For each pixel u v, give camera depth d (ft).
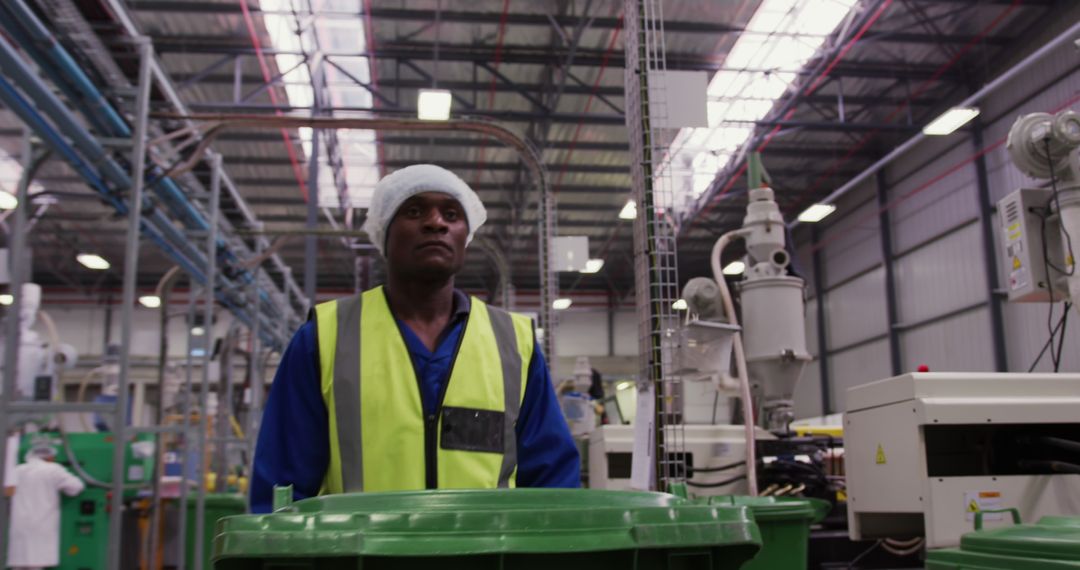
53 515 18.72
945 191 37.63
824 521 10.87
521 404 5.23
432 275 5.12
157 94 17.15
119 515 13.35
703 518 2.94
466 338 5.07
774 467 10.64
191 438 23.44
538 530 2.75
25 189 14.17
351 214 44.09
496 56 32.24
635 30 8.29
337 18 29.25
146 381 49.80
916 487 7.28
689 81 8.16
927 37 31.94
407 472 4.59
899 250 41.65
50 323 17.33
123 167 16.71
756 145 37.65
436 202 5.27
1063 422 7.35
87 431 23.03
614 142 38.75
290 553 2.65
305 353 4.94
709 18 29.60
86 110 15.19
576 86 34.65
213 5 27.66
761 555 7.47
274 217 46.11
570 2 29.19
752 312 11.53
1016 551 4.47
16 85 13.15
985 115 34.91
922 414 7.23
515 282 60.29
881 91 36.40
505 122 36.52
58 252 51.31
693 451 10.86
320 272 56.44
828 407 48.75
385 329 5.02
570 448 5.22
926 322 39.32
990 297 34.14
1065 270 9.16
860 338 45.24
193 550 21.65
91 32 13.73
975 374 7.52
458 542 2.68
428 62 32.78
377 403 4.75
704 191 42.27
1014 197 9.62
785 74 33.19
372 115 34.88
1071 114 8.74
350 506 3.04
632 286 60.95
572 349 59.93
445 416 4.77
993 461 8.19
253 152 37.63
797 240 53.31
